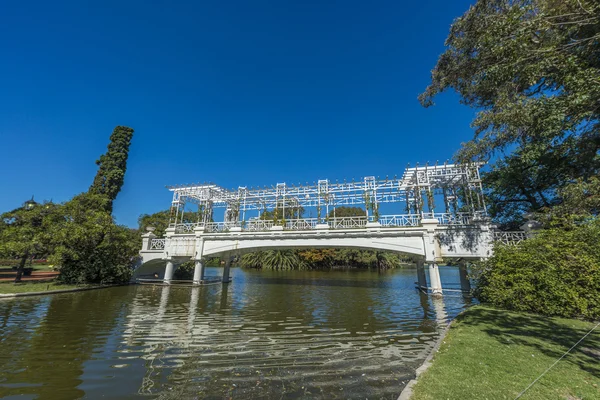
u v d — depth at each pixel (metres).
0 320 11.52
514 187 22.25
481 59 9.77
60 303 15.54
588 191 11.60
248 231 24.97
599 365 5.64
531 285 11.20
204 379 6.39
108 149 36.69
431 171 22.11
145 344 8.98
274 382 6.23
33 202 22.81
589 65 8.59
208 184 27.92
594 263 10.23
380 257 55.69
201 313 14.05
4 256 20.28
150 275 30.17
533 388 4.61
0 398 5.43
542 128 9.85
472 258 20.84
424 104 14.28
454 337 8.16
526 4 8.66
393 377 6.50
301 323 12.02
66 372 6.71
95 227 21.83
